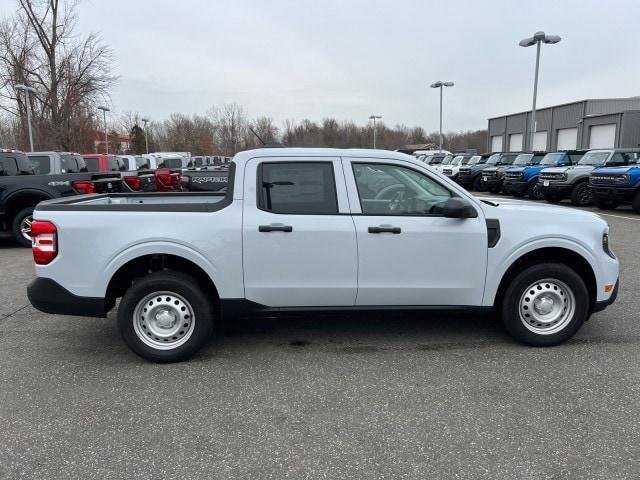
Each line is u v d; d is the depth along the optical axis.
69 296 4.16
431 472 2.79
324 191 4.29
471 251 4.35
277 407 3.54
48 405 3.58
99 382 3.95
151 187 13.80
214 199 5.71
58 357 4.46
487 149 63.25
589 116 41.50
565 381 3.88
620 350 4.47
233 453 2.99
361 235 4.24
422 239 4.29
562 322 4.52
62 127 34.59
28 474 2.80
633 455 2.93
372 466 2.85
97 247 4.12
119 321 4.22
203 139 60.88
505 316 4.53
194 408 3.53
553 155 20.06
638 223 12.50
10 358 4.44
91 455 2.97
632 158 16.52
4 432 3.23
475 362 4.25
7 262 8.65
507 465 2.85
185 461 2.91
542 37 25.27
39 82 34.06
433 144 81.25
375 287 4.33
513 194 22.17
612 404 3.52
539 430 3.20
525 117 53.25
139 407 3.55
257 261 4.22
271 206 4.25
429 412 3.44
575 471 2.79
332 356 4.41
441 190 4.41
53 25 33.75
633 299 5.98
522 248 4.39
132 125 65.75
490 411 3.44
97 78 35.62
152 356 4.25
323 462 2.89
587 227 4.47
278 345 4.68
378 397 3.66
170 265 4.42
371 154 4.37
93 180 10.34
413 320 5.35
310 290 4.29
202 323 4.27
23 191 9.60
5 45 33.56
